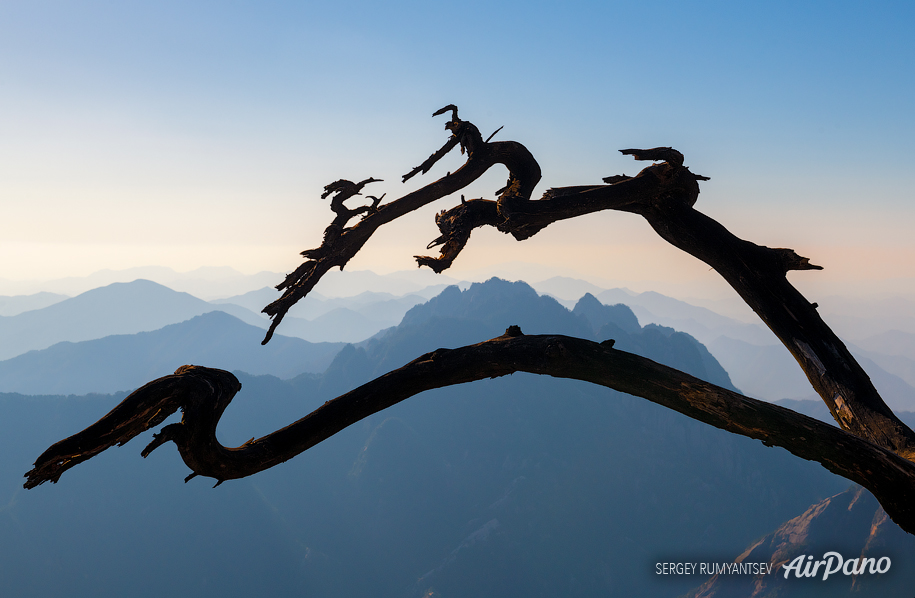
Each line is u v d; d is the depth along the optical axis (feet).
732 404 12.45
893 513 12.39
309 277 15.34
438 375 12.84
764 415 12.58
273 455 11.67
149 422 9.78
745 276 19.60
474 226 18.69
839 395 17.66
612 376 12.81
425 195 18.43
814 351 18.54
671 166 18.63
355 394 12.64
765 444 12.78
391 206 17.34
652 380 12.81
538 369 12.80
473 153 19.10
